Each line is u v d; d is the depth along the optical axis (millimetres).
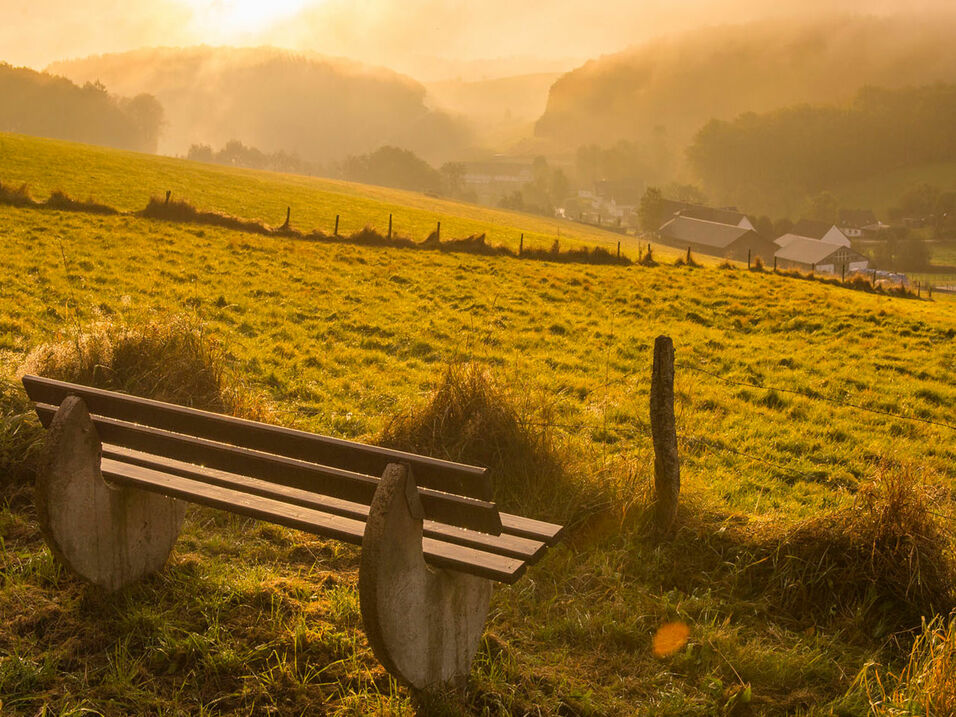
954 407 16453
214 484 4941
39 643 4582
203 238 28109
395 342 17203
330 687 4348
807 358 19922
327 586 5492
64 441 4746
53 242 23703
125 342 9141
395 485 3914
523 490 7113
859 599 5742
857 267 167375
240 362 13750
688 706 4453
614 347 18969
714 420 13562
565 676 4676
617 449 11078
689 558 6316
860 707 4547
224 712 4145
